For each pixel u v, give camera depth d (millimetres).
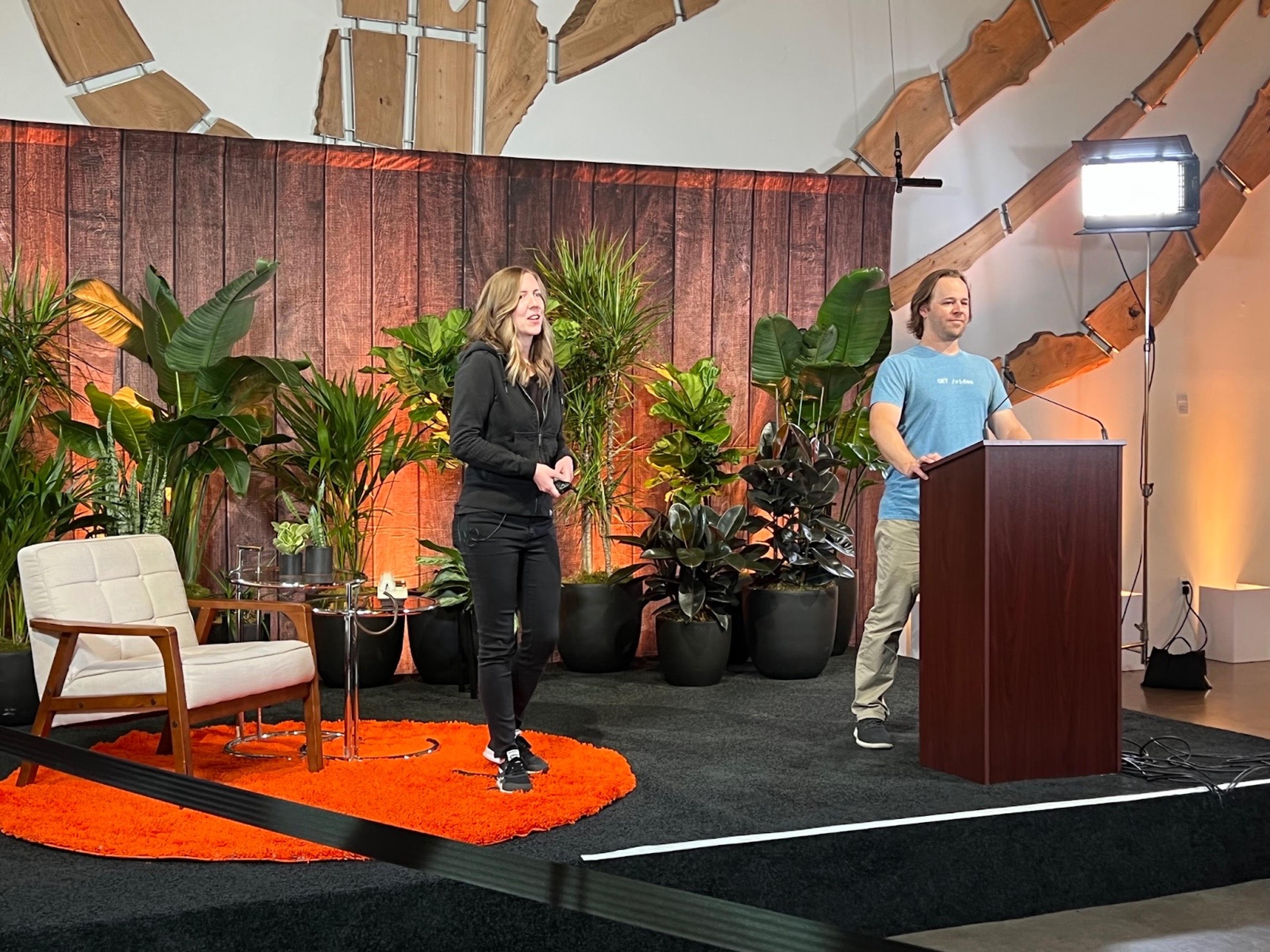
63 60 5160
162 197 5277
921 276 6309
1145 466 6309
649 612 6000
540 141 5785
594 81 5848
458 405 3543
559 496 3660
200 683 3514
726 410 5758
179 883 2770
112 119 5230
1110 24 6555
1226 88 6770
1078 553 3627
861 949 1646
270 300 5430
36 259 5137
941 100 6320
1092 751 3668
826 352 5715
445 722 4539
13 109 5117
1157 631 6703
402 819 3160
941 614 3754
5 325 4734
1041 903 3371
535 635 3617
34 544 4566
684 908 1765
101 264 5215
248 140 5328
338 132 5516
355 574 4547
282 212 5430
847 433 5887
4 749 2326
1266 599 6617
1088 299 6562
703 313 6012
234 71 5383
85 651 3699
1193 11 6684
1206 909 3395
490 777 3621
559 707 4797
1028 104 6453
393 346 5578
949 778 3680
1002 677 3561
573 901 1814
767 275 6082
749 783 3635
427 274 5621
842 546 5520
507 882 1866
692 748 4109
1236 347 6824
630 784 3551
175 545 5016
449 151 5645
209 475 5281
